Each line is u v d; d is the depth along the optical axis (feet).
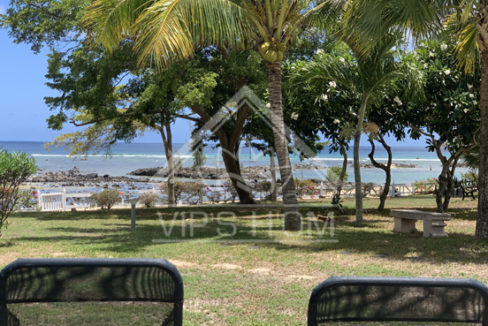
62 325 7.70
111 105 64.44
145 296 7.70
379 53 42.98
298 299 19.45
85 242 36.88
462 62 42.34
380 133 60.34
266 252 31.48
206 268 26.27
